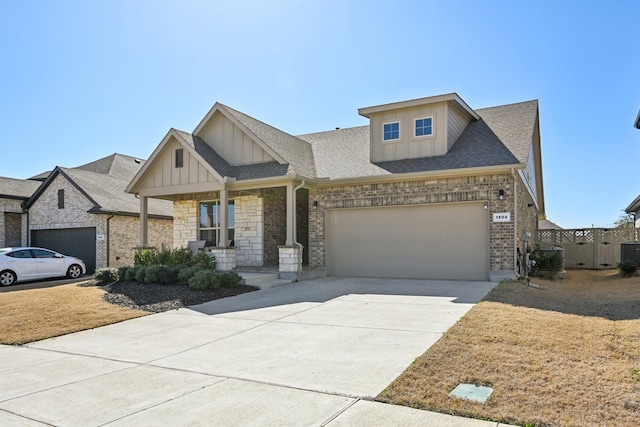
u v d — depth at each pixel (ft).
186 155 49.60
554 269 48.75
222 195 47.01
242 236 55.21
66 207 67.31
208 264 44.52
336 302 33.12
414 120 49.37
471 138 49.78
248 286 40.57
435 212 45.44
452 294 34.73
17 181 75.20
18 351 23.02
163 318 29.84
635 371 16.03
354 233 49.52
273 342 22.54
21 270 51.19
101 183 71.20
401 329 23.86
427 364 17.34
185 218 59.47
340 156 55.57
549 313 25.62
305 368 18.15
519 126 50.24
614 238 63.62
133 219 68.18
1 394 16.49
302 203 61.26
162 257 45.52
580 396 13.99
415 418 13.09
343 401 14.58
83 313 31.12
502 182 41.81
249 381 16.89
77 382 17.62
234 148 53.11
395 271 47.21
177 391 16.16
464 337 20.52
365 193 48.39
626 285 40.22
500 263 41.86
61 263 55.47
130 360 20.57
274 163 50.26
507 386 14.94
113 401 15.43
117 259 65.10
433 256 45.39
